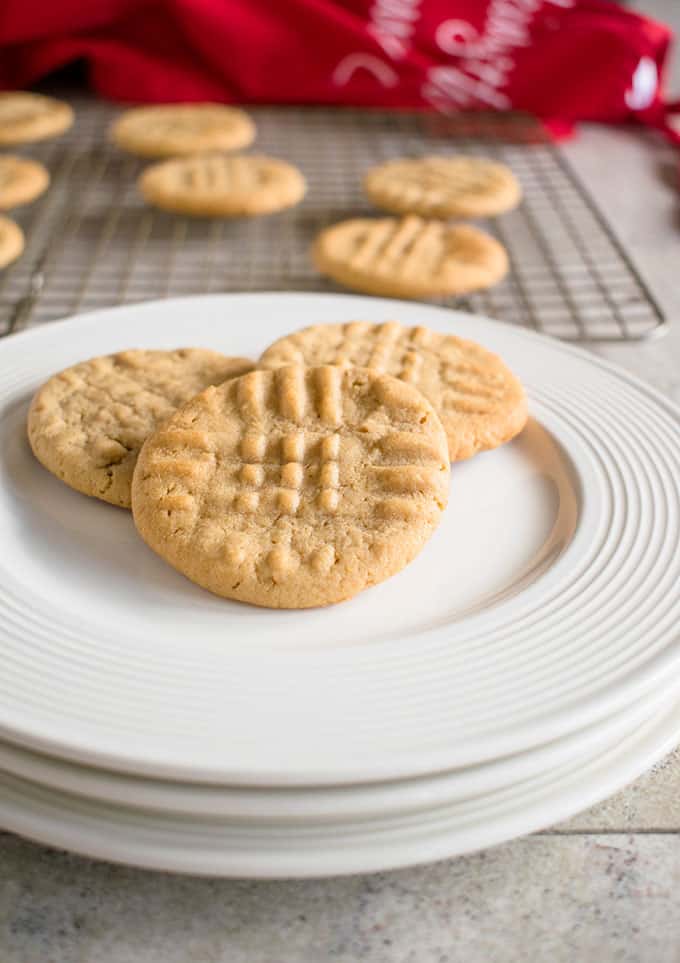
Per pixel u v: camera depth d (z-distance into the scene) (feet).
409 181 1.93
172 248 1.86
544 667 0.98
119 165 2.13
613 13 2.37
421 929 0.92
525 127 2.31
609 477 1.23
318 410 1.18
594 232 1.94
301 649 1.04
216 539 1.10
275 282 1.76
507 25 2.33
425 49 2.32
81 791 0.88
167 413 1.25
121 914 0.93
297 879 0.96
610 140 2.33
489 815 0.92
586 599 1.07
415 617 1.10
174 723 0.90
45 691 0.93
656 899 0.94
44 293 1.72
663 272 1.82
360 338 1.33
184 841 0.88
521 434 1.30
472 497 1.23
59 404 1.27
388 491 1.13
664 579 1.10
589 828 1.01
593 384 1.35
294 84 2.32
